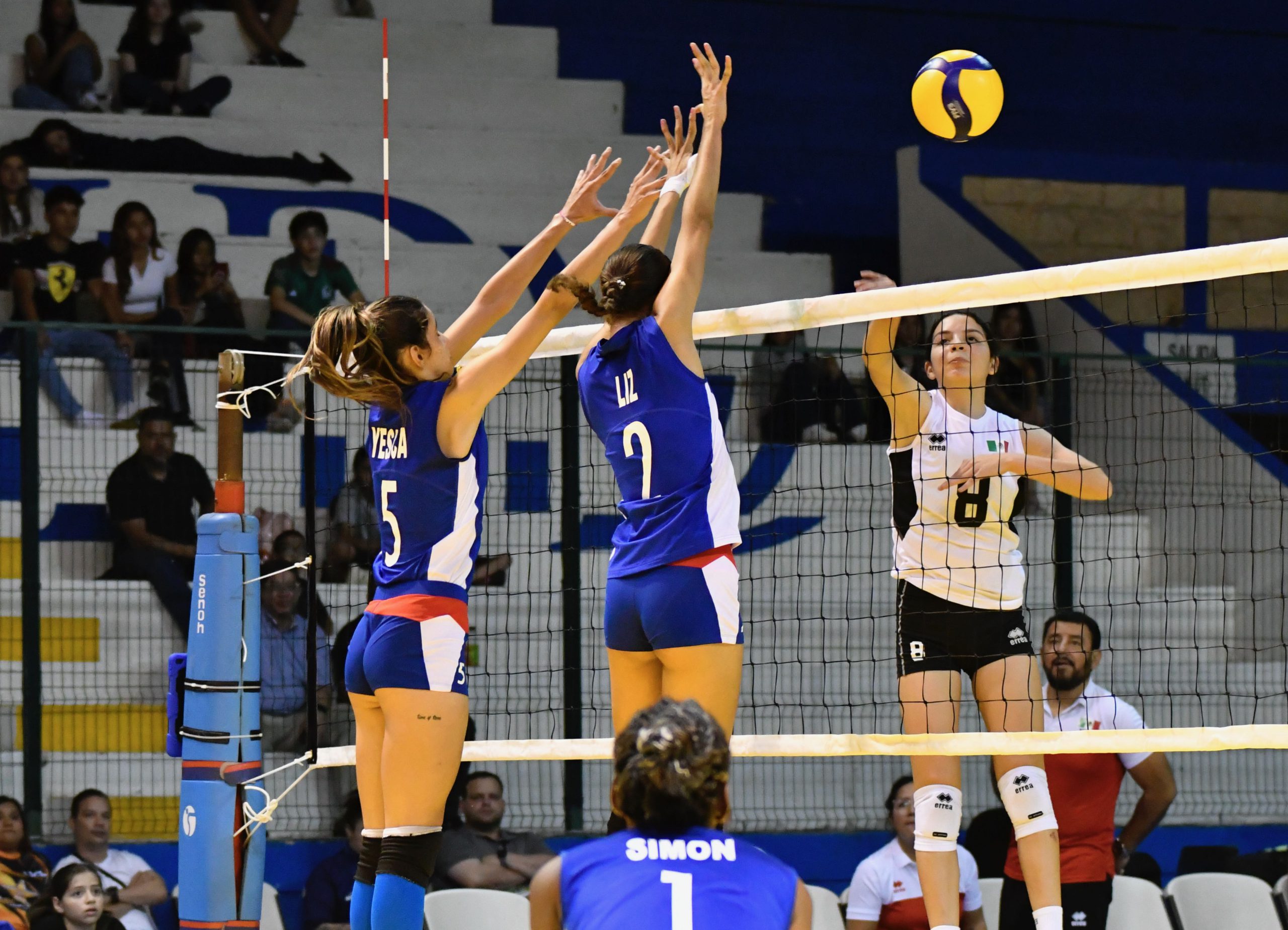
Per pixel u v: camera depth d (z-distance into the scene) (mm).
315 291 21703
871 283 9773
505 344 7984
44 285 20922
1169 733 8977
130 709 16938
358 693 8359
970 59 10742
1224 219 27250
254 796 10977
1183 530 21297
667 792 5730
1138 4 27781
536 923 5758
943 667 10000
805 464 19781
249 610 10867
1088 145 27375
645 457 8234
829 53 26469
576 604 16156
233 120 23406
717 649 8102
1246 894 15703
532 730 17750
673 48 26281
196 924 10562
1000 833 15867
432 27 25156
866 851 17047
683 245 8453
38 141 22234
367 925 8422
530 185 24547
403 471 8055
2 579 17953
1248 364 22281
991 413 10492
